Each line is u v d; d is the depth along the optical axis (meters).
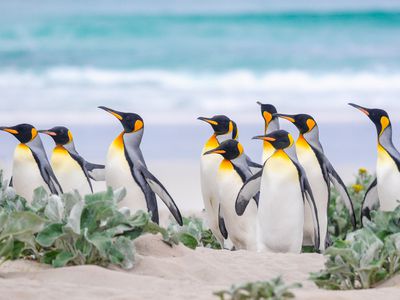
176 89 60.00
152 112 52.72
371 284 11.35
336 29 85.81
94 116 50.94
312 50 74.69
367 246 11.35
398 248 11.34
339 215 20.17
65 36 81.31
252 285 8.70
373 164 39.72
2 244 11.03
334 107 54.38
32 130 19.14
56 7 99.88
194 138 45.72
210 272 12.03
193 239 13.57
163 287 10.47
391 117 50.62
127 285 10.46
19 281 10.17
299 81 62.88
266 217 16.78
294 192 16.64
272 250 16.95
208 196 19.41
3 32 82.31
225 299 9.57
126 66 67.31
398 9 94.56
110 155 18.81
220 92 59.12
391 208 18.70
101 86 60.31
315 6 100.88
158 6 103.38
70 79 62.44
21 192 18.92
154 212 18.73
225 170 17.95
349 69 66.38
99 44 76.62
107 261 11.63
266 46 76.56
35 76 63.00
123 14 94.56
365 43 77.75
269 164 16.70
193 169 37.72
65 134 19.56
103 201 11.58
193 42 78.62
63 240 11.45
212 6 104.25
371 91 59.03
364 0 102.12
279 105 55.09
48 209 11.76
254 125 48.19
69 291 9.78
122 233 12.24
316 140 18.81
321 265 13.05
